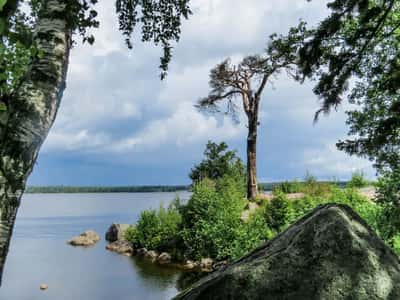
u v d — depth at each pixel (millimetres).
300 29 8914
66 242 22188
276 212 14547
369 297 2498
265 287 2572
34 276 13961
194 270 14867
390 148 7895
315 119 7949
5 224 2623
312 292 2521
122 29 5637
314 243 2656
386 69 8242
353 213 2885
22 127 2711
